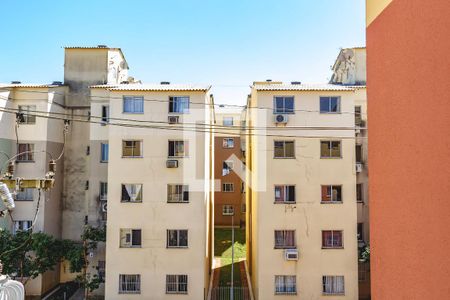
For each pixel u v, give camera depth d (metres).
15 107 24.91
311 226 20.88
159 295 21.05
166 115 21.97
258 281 20.81
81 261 23.19
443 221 4.77
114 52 30.30
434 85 4.96
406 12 5.71
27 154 24.94
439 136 4.85
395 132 6.04
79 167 27.47
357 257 20.80
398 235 5.95
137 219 21.42
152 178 21.62
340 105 21.41
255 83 28.38
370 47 7.05
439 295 4.87
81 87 28.55
